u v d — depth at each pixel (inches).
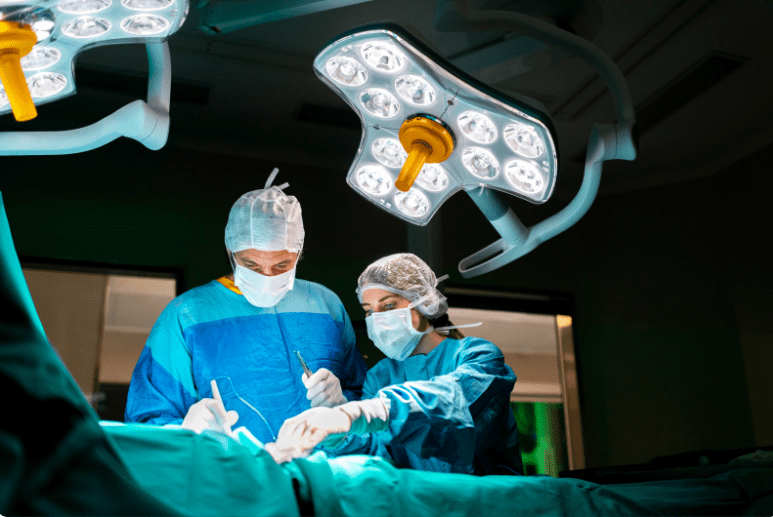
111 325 187.5
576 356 169.8
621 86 64.4
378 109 63.4
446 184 67.6
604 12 112.1
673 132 157.8
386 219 163.9
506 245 72.9
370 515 40.6
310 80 134.5
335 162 164.2
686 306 167.0
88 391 165.5
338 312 71.8
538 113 57.5
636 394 164.1
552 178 61.6
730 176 169.0
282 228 63.5
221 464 40.1
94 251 139.4
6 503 28.4
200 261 146.3
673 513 47.1
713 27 120.0
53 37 53.8
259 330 65.6
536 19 65.3
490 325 190.4
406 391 53.6
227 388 62.5
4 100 58.7
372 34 55.9
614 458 161.0
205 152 154.2
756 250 160.4
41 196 138.8
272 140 156.9
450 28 65.1
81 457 31.7
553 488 47.1
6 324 32.9
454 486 45.2
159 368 62.3
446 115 60.6
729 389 158.4
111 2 51.8
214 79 133.1
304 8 72.5
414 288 65.2
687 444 157.5
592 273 176.7
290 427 47.4
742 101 145.8
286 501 38.4
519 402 170.4
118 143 147.9
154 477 37.0
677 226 172.7
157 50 59.9
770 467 56.8
